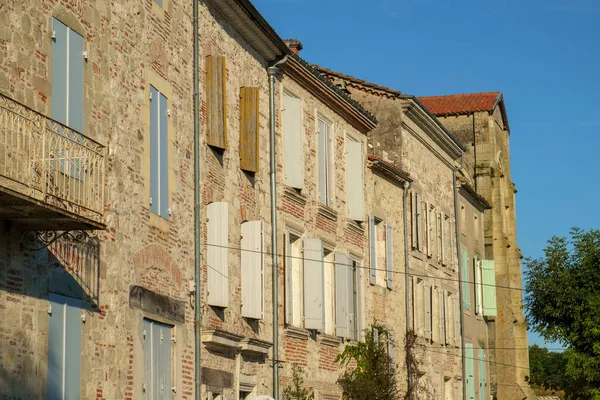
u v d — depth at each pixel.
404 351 42.62
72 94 19.86
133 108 22.69
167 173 24.53
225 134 27.86
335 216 36.25
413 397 40.56
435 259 48.88
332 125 36.78
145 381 22.53
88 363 19.92
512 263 68.94
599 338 43.09
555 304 45.16
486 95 66.81
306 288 33.03
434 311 47.91
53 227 18.02
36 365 18.06
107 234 21.03
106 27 21.55
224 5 28.44
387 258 41.31
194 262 25.77
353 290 37.62
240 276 28.78
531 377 64.38
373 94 45.62
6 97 16.00
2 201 16.05
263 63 31.77
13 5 17.97
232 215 28.50
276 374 30.48
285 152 32.62
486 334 59.75
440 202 50.78
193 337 25.44
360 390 34.69
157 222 23.67
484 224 64.75
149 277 23.03
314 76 34.34
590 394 43.28
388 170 41.62
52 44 19.19
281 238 31.84
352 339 36.91
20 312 17.69
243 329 28.70
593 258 44.88
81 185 18.83
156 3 24.47
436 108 66.50
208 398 26.02
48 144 17.41
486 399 58.19
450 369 50.28
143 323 22.53
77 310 19.62
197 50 26.77
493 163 65.06
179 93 25.61
